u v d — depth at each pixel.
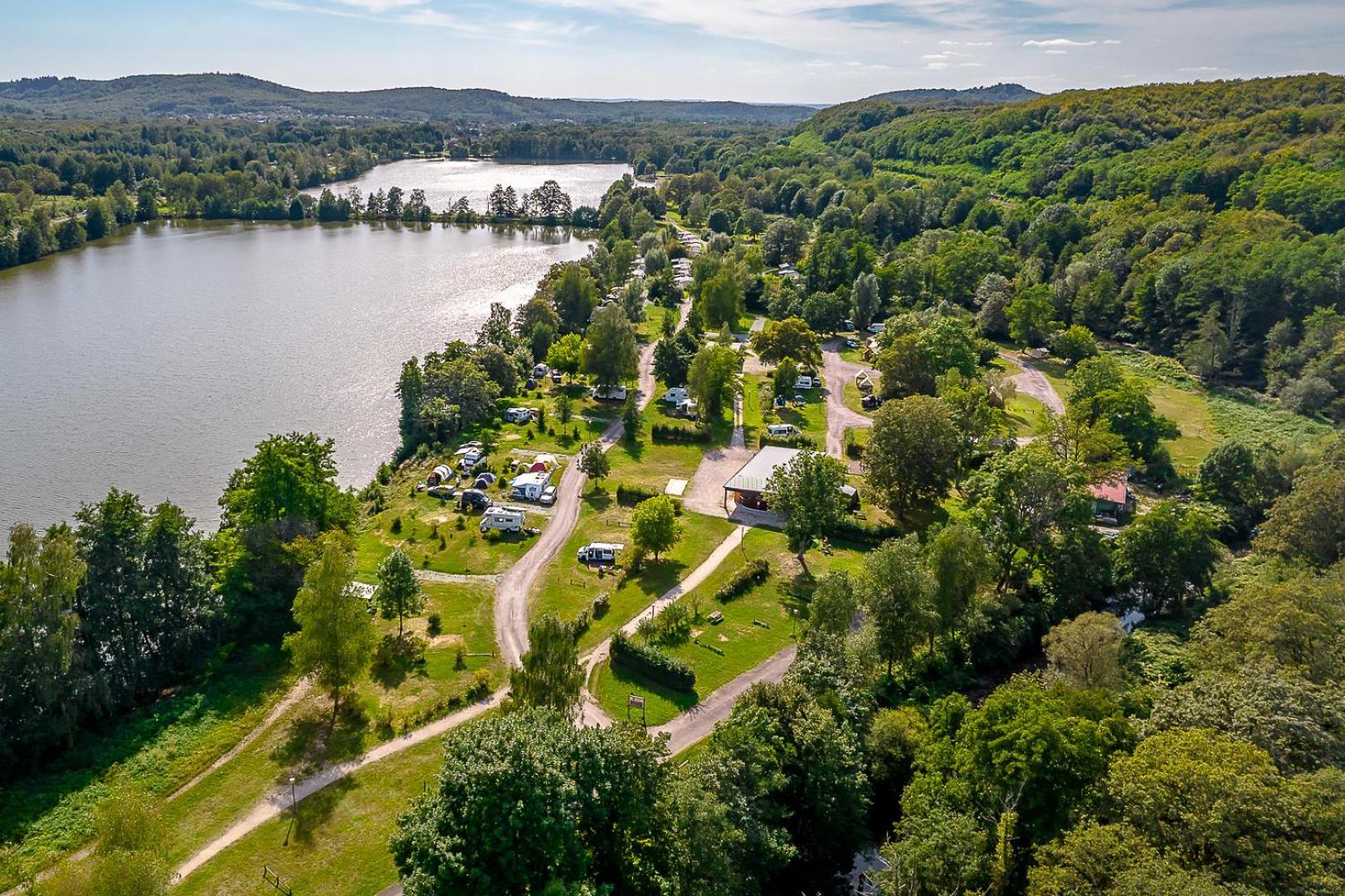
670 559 82.81
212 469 100.88
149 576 60.28
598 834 39.22
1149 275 155.25
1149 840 35.19
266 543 69.38
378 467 104.81
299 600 56.44
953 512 93.94
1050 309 155.00
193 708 58.44
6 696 51.31
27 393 121.81
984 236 196.12
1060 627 62.25
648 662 63.66
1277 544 76.75
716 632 70.69
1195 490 99.69
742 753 45.47
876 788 52.12
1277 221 154.25
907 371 125.31
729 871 39.28
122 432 110.12
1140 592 77.75
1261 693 43.44
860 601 63.94
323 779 52.34
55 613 51.94
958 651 68.31
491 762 36.88
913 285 179.12
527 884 34.72
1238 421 121.44
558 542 85.88
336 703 59.22
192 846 46.62
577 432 116.12
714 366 118.50
